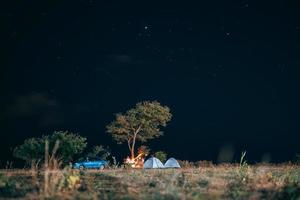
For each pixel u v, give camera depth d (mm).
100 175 15094
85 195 9883
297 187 11312
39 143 19562
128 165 33406
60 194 9922
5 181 11969
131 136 46875
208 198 9336
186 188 11195
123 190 10773
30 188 10766
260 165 24281
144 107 46969
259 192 10758
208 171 19016
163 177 14664
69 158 19891
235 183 12328
